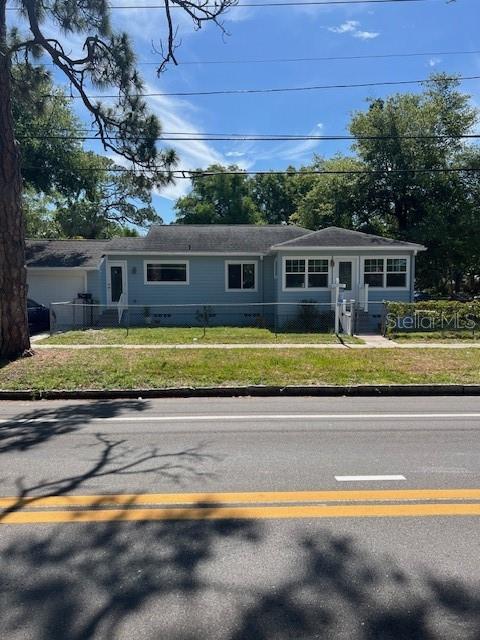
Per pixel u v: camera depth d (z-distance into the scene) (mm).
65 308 21844
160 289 22656
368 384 9438
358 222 32281
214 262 22719
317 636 2541
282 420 7125
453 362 11391
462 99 28297
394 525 3744
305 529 3684
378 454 5453
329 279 20094
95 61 12234
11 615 2713
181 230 25000
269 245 23156
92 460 5293
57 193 28531
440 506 4082
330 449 5652
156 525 3752
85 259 22859
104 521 3820
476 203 27688
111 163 31172
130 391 9094
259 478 4730
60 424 6941
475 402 8523
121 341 14922
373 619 2668
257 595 2877
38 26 11586
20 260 11672
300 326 19688
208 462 5207
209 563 3219
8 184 11289
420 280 30812
